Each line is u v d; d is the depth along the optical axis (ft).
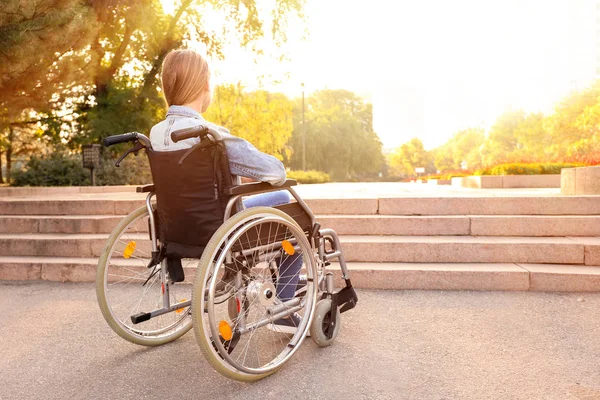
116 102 47.09
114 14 44.68
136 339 8.81
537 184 34.78
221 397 6.99
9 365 8.23
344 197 16.89
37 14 23.29
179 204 7.56
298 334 8.21
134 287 13.10
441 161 306.76
